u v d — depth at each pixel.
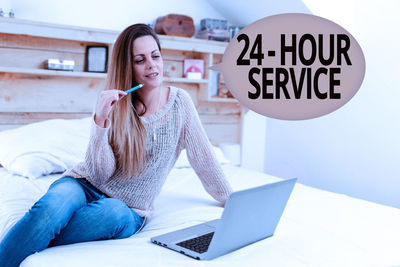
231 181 2.12
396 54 2.34
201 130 1.55
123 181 1.39
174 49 2.89
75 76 2.66
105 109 1.22
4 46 2.47
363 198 2.57
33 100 2.59
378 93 2.45
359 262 1.07
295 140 3.09
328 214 1.53
